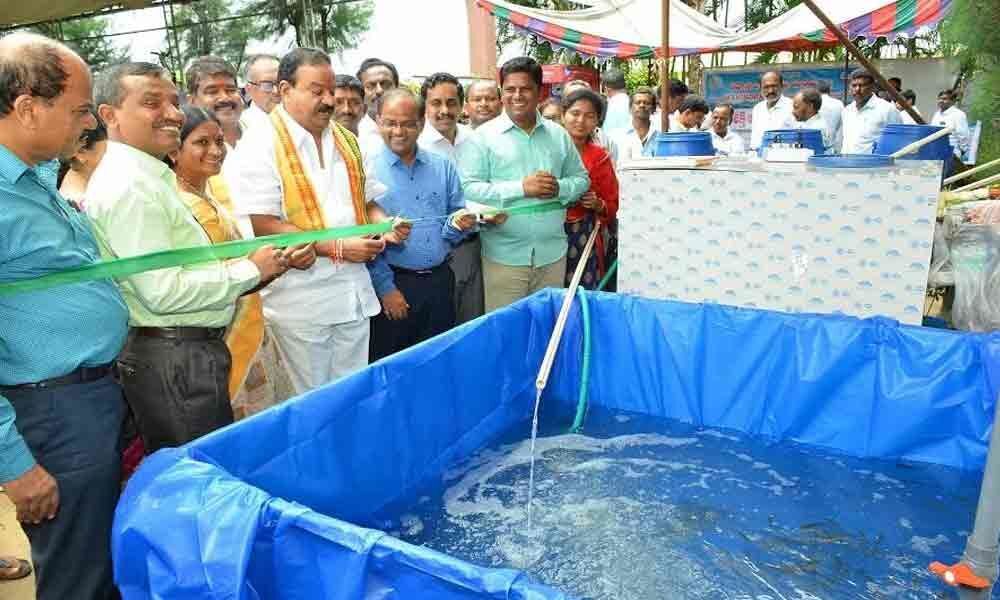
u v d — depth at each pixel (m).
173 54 18.70
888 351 2.58
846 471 2.56
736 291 2.92
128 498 1.56
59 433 1.82
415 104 3.29
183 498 1.49
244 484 1.51
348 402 2.20
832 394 2.69
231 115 3.65
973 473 2.48
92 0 8.12
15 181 1.71
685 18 9.37
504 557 2.13
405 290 3.46
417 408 2.50
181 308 2.10
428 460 2.57
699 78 14.02
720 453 2.72
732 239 2.88
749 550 2.14
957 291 2.87
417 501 2.45
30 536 1.85
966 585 1.33
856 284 2.71
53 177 1.95
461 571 1.24
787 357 2.75
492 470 2.67
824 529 2.24
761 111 8.33
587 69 13.83
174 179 2.26
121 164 2.10
